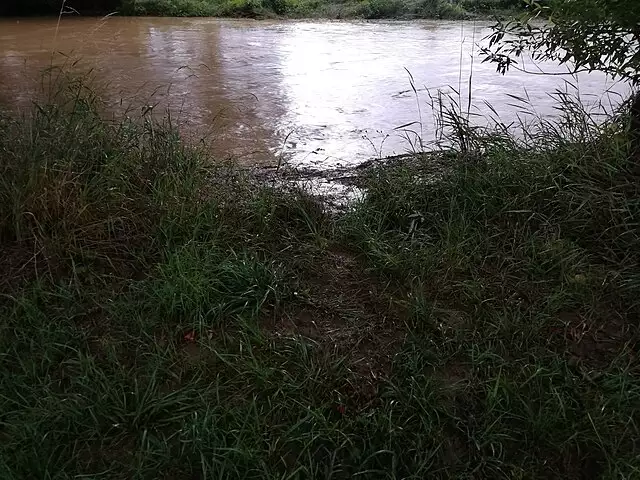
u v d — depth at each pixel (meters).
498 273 3.13
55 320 2.73
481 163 3.86
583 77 8.15
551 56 3.92
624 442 2.30
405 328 2.82
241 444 2.19
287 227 3.54
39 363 2.55
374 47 11.30
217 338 2.73
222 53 10.49
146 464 2.16
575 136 3.95
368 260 3.28
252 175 4.30
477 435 2.30
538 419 2.32
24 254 3.09
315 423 2.30
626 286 2.97
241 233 3.35
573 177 3.61
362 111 6.69
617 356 2.63
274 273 3.02
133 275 3.08
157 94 7.21
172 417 2.33
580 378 2.53
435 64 9.43
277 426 2.30
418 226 3.56
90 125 3.74
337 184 4.41
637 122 3.82
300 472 2.15
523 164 3.75
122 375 2.46
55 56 9.66
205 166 3.86
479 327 2.81
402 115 6.54
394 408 2.39
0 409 2.30
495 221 3.51
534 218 3.45
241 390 2.46
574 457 2.26
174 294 2.82
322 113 6.60
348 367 2.57
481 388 2.49
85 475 2.09
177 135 3.91
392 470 2.14
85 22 14.81
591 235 3.33
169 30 13.72
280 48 11.16
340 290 3.09
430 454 2.20
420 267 3.15
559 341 2.73
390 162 4.55
